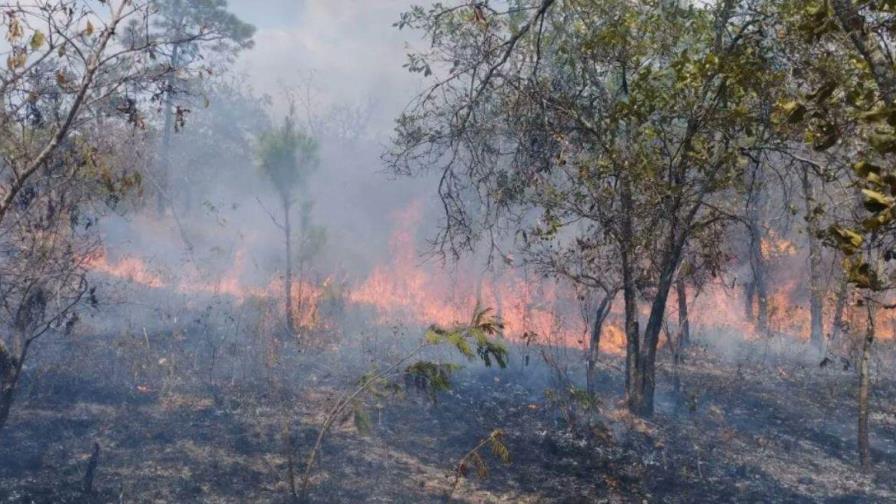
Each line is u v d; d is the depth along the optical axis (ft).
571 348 45.21
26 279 18.57
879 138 10.39
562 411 31.81
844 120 14.07
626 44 27.63
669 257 31.58
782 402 41.34
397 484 23.67
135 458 22.86
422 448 27.37
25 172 15.66
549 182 28.71
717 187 27.99
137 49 16.19
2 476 20.42
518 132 25.13
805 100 13.12
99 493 20.16
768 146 27.04
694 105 26.61
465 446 28.09
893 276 11.71
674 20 28.02
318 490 22.33
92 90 16.17
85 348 30.73
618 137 28.91
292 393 30.58
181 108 17.85
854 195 21.79
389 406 30.66
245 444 24.81
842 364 51.62
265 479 22.57
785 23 23.39
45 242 18.48
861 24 13.14
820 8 13.24
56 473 21.15
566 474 26.66
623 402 34.78
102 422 25.18
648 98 26.43
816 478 30.12
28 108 16.75
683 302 42.65
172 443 24.39
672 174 28.99
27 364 28.63
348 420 28.40
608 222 29.22
